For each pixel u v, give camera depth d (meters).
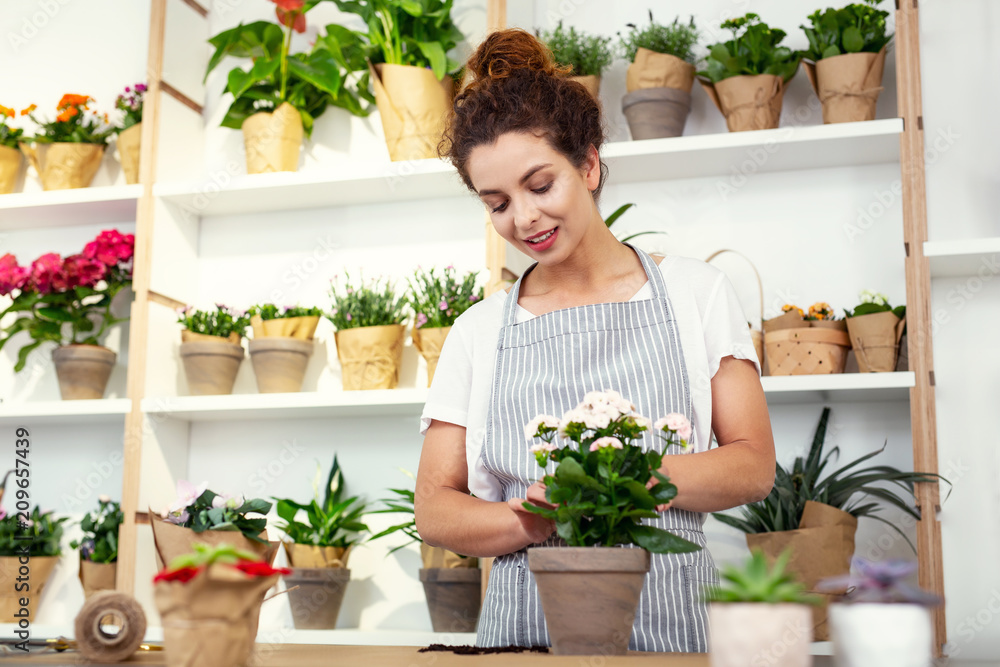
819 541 1.98
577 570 0.88
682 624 1.17
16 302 2.73
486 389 1.39
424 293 2.48
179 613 0.75
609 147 2.35
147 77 2.74
